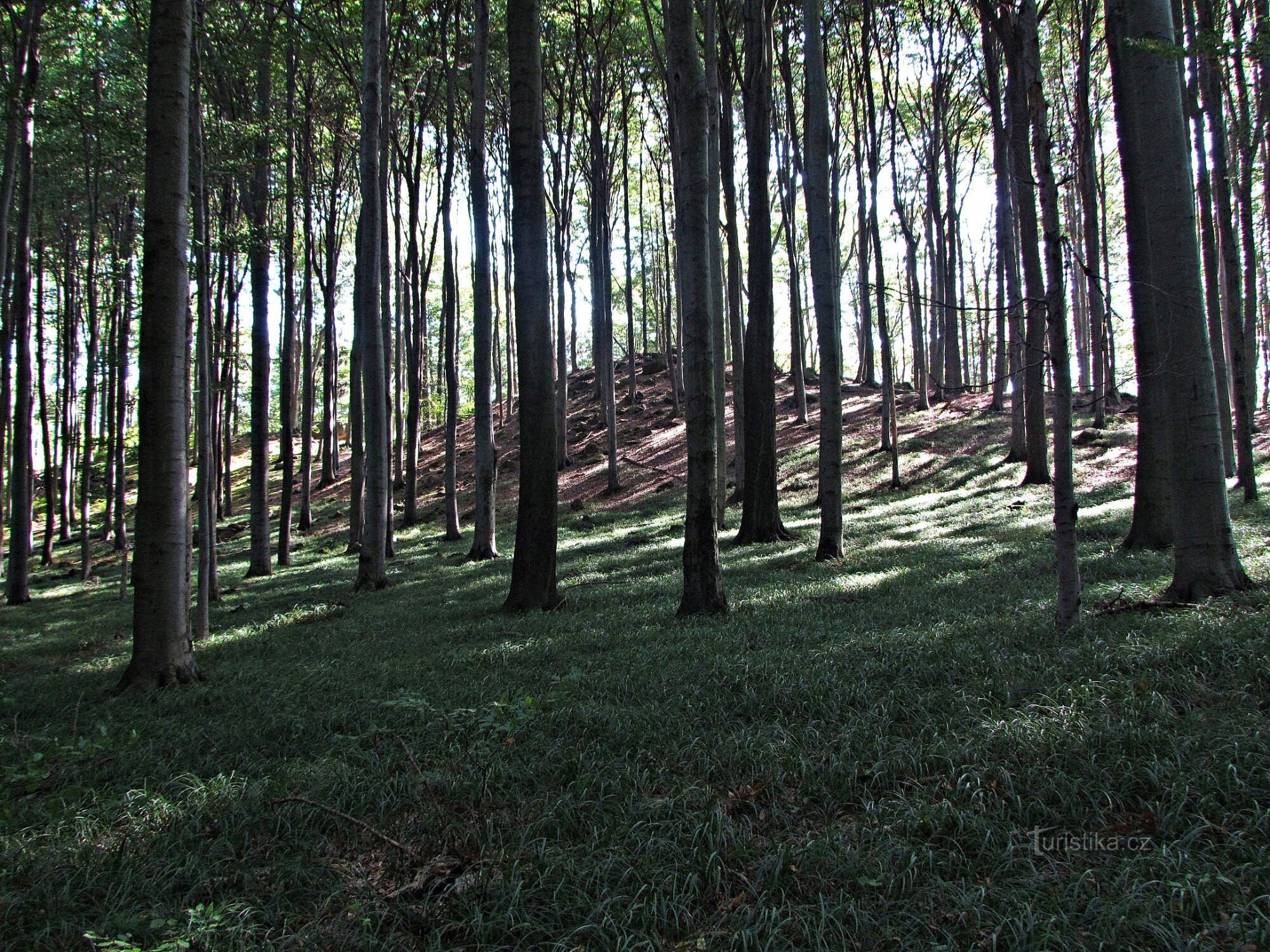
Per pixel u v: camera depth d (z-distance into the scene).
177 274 9.08
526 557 12.32
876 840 3.95
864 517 20.92
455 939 3.57
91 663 11.03
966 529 16.92
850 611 9.48
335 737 6.09
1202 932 3.05
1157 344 11.71
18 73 14.79
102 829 4.80
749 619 9.64
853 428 32.88
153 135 8.91
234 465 51.12
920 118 30.58
